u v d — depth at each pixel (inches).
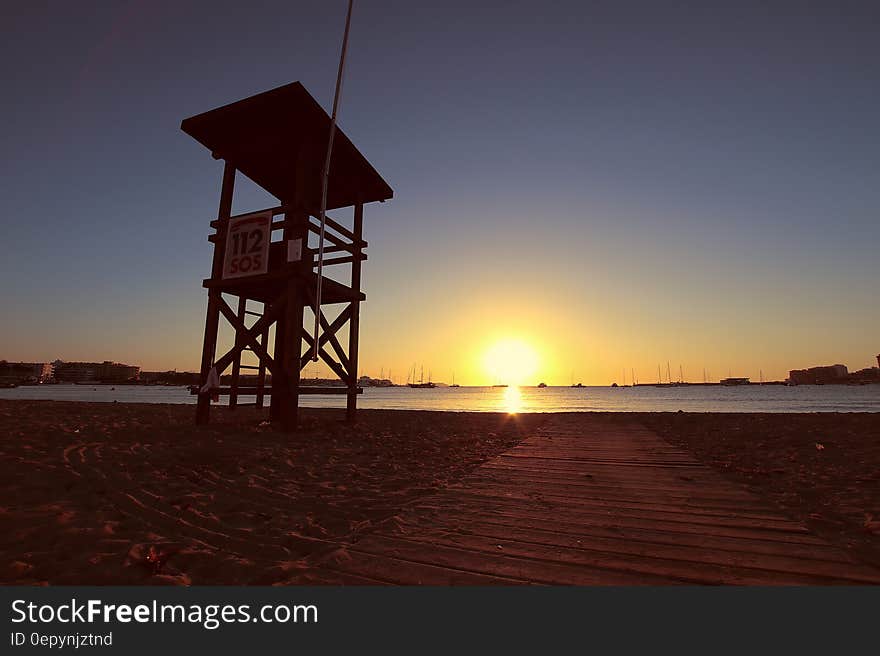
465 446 342.0
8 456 213.6
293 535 132.8
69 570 104.8
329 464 248.1
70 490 169.8
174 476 198.4
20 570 103.7
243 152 399.2
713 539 129.7
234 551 120.8
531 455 295.7
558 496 182.1
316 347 304.5
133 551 115.3
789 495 185.0
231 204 391.9
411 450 309.6
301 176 362.3
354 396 439.5
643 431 471.8
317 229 376.5
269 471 221.6
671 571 107.5
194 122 368.8
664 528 139.8
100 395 2381.9
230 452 257.6
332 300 435.5
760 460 275.1
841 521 147.1
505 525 142.9
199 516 148.7
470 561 113.7
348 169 422.6
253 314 465.7
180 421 435.8
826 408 1466.5
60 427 330.6
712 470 241.4
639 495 184.1
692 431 467.2
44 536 123.3
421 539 129.8
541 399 3351.4
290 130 367.2
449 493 187.3
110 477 188.4
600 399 3272.6
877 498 176.7
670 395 4328.3
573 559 115.0
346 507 164.7
